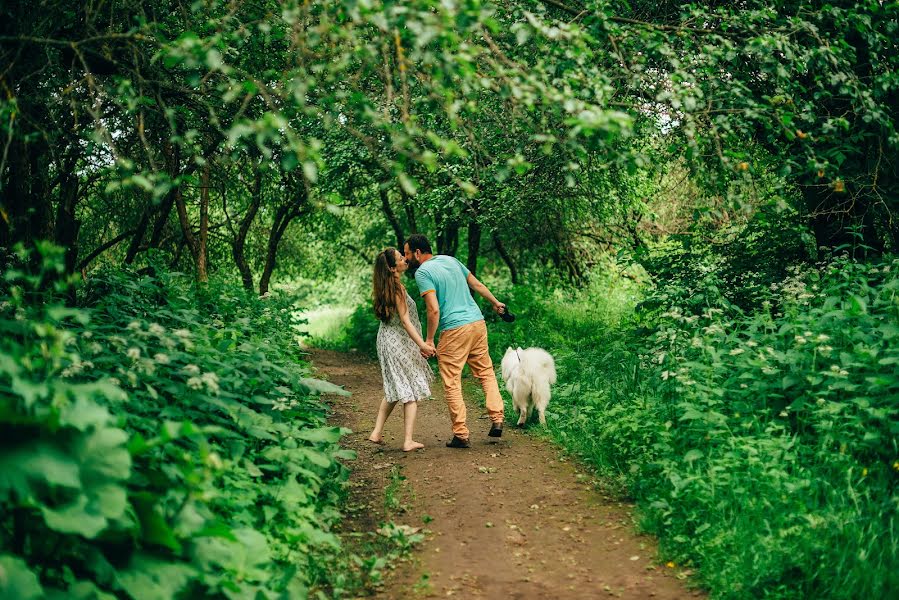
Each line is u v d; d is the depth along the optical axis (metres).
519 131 5.73
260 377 5.29
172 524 2.98
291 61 5.30
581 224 16.70
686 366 5.54
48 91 5.35
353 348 15.65
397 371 6.43
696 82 5.43
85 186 8.73
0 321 3.32
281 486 4.32
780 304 6.95
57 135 5.59
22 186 5.74
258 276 20.27
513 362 7.41
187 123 6.77
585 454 5.96
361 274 24.84
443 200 12.06
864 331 5.31
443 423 7.68
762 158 8.26
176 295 7.35
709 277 7.51
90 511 2.59
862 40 7.15
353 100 3.95
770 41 5.32
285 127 3.55
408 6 3.41
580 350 10.48
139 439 2.92
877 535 3.66
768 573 3.54
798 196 8.77
